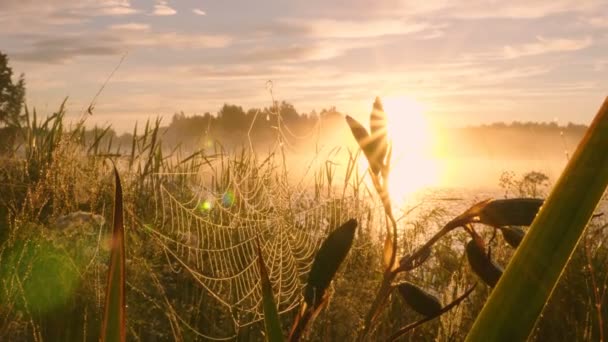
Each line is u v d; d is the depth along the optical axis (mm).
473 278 2893
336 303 2322
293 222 2932
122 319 568
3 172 3992
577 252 3262
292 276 2678
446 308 699
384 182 632
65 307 2096
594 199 431
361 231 3111
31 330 2148
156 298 2680
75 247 2406
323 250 639
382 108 610
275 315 606
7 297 2156
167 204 3328
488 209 629
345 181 3688
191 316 2764
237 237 2939
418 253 688
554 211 438
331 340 2236
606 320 2805
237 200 3086
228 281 2826
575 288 3107
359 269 2848
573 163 433
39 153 4531
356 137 611
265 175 3232
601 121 430
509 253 2975
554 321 3006
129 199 3137
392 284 708
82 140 4719
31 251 2373
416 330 2707
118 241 568
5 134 5051
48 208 3203
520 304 441
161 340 2572
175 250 2838
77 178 3275
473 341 443
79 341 2059
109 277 568
